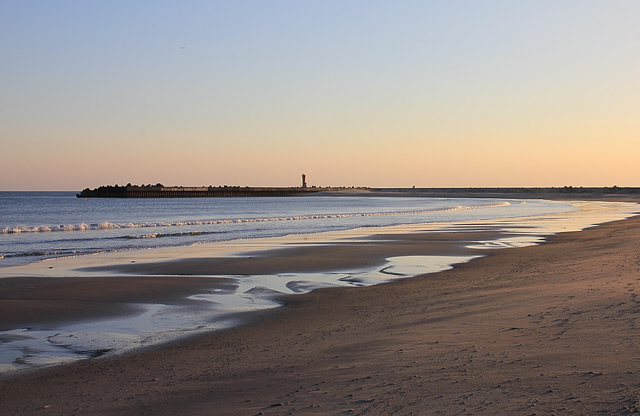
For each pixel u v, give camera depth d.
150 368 8.83
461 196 180.25
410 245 29.11
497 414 5.62
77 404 7.16
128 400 7.19
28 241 32.69
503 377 6.85
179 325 12.18
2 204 116.25
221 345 10.26
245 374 8.07
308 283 17.75
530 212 69.06
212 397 7.05
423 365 7.71
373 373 7.52
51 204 117.94
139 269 20.80
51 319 12.75
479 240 31.73
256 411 6.32
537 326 9.70
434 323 10.75
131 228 44.38
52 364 9.33
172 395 7.28
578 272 17.03
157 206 106.88
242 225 47.34
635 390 6.00
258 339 10.60
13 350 10.23
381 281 18.03
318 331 10.97
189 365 8.88
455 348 8.56
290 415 6.08
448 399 6.18
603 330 8.95
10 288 16.42
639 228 37.66
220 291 16.39
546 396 6.03
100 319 12.80
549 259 21.67
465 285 16.19
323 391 6.88
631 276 15.18
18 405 7.24
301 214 70.06
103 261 23.19
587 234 34.25
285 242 31.39
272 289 16.70
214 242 31.67
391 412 5.90
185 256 24.78
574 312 10.63
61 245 30.22
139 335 11.30
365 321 11.66
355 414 5.94
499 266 20.53
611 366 6.96
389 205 108.94
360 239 32.94
